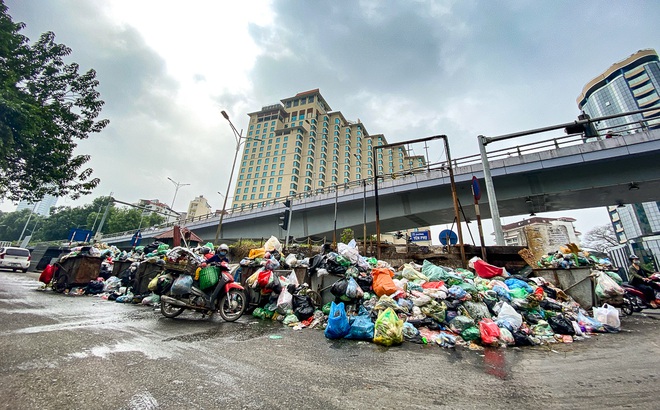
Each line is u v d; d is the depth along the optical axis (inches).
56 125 495.2
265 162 3425.2
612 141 631.2
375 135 4020.7
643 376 122.4
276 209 1107.3
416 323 195.3
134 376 105.2
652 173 623.2
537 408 91.4
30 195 542.6
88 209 2738.7
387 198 917.2
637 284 359.6
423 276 261.1
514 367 135.1
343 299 229.1
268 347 157.3
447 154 409.1
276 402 89.7
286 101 3951.8
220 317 245.3
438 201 843.4
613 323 218.5
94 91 571.8
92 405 82.0
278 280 258.2
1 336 145.3
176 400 87.9
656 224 2513.5
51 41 535.8
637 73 3024.1
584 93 3535.9
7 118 400.5
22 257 781.3
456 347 170.1
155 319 221.1
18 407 78.5
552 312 217.8
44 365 110.5
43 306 247.8
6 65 463.8
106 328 179.9
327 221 1037.2
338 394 98.2
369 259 307.4
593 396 101.3
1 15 462.0
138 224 2561.5
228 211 1238.9
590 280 278.1
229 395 93.4
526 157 701.9
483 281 264.1
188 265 233.1
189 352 139.9
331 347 162.2
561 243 438.3
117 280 373.1
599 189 681.0
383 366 131.3
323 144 3592.5
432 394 101.0
